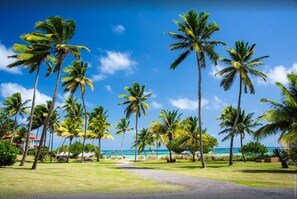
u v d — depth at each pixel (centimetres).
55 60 2622
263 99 1905
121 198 730
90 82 4028
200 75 2550
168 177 1449
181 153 6388
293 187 922
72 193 844
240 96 2945
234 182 1112
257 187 924
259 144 4638
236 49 2961
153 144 6956
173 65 2623
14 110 4600
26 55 2255
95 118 5203
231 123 3903
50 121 4784
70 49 2362
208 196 742
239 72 2817
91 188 976
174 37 2598
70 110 5194
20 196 784
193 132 4566
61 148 7381
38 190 918
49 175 1555
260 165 2653
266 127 1909
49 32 2288
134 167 2692
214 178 1327
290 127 1856
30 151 6281
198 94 2533
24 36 2252
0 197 765
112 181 1252
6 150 2147
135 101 4381
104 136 5319
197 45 2347
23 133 5809
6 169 1902
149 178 1405
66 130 4975
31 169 2066
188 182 1165
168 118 4625
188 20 2581
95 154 6975
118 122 6619
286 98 1859
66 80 3909
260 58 2881
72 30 2367
